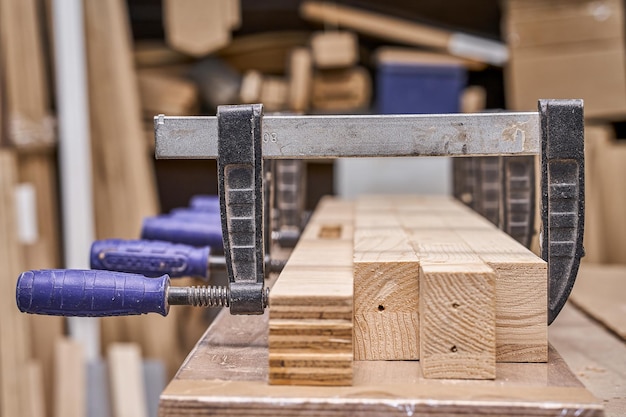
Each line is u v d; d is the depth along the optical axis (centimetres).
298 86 218
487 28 237
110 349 219
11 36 204
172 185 245
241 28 236
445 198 180
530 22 219
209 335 89
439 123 74
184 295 78
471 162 149
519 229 100
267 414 65
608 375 91
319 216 144
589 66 216
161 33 235
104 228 220
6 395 191
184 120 75
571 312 128
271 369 69
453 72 222
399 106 221
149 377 218
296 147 75
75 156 217
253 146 73
